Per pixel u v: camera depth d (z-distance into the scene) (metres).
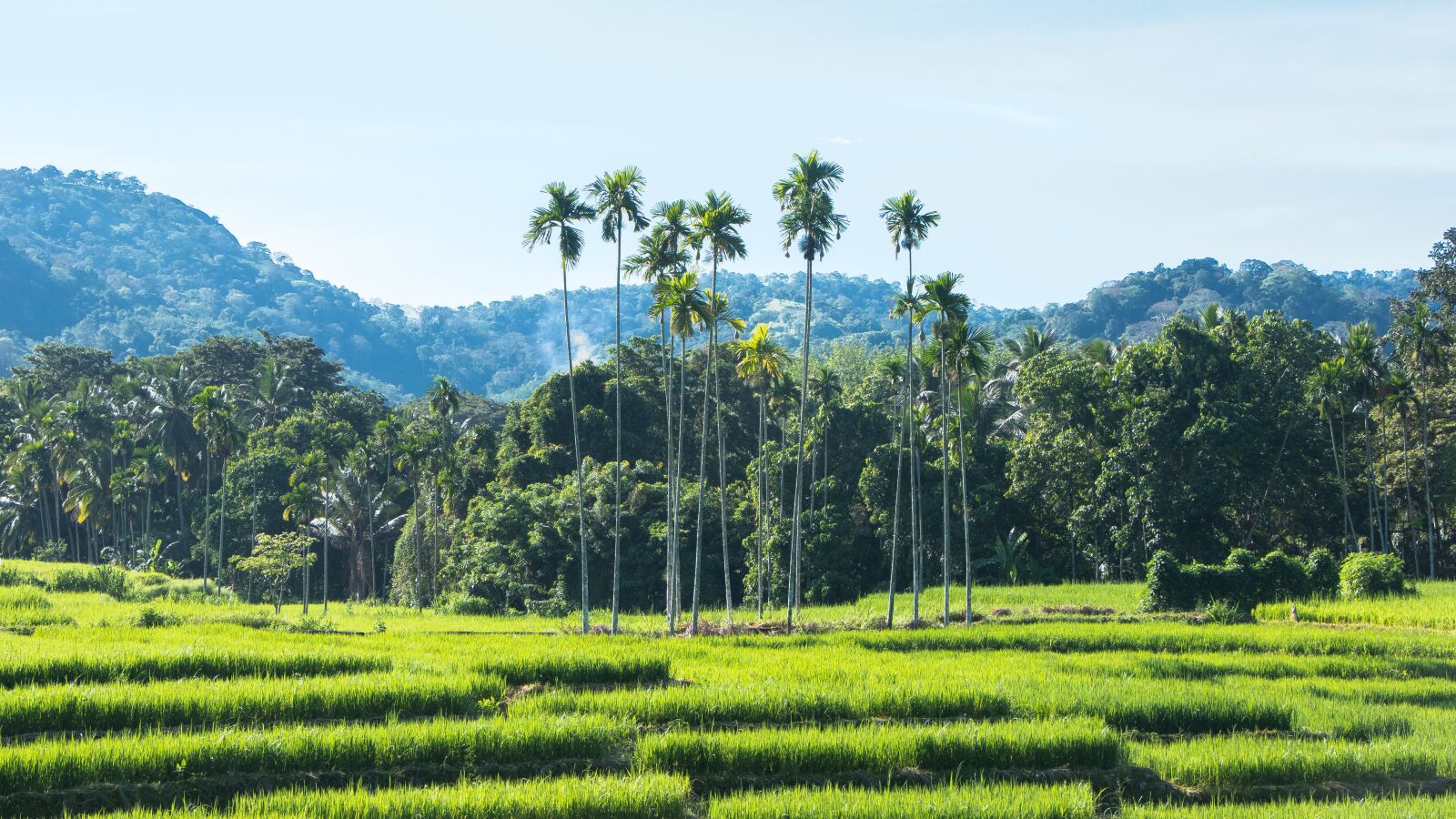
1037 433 75.81
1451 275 82.56
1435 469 77.19
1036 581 75.06
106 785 21.36
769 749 24.50
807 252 56.84
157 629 46.97
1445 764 25.59
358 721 27.42
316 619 59.16
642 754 24.33
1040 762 25.28
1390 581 58.69
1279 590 59.53
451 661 36.47
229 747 22.56
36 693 26.20
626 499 78.38
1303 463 73.69
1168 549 69.69
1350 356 71.94
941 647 47.34
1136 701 30.39
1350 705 32.53
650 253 59.19
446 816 19.95
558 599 74.00
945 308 57.19
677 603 61.22
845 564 74.31
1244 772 25.00
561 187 55.97
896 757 24.88
